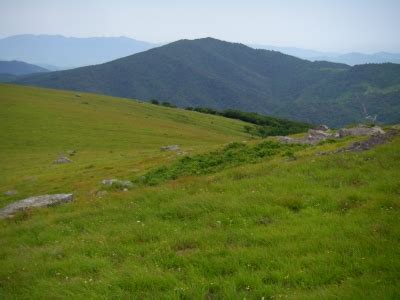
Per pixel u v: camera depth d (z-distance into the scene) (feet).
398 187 54.95
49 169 203.51
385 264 34.01
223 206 57.06
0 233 68.95
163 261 41.42
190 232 49.24
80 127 361.30
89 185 139.33
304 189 60.39
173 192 71.51
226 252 41.52
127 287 36.63
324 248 39.75
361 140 98.22
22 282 41.47
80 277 40.73
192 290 33.94
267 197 58.59
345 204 52.08
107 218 63.57
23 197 141.49
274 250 40.81
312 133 134.92
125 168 166.61
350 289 30.48
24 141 295.48
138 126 414.00
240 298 31.94
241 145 128.36
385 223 43.06
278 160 91.56
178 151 187.62
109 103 588.09
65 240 56.13
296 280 34.50
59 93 592.60
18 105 411.75
